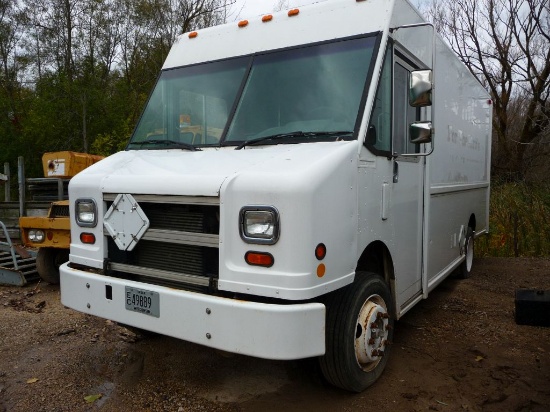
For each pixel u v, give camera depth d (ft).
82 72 60.39
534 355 14.67
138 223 11.28
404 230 14.06
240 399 11.85
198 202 10.27
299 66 13.06
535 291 13.94
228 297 10.36
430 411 11.39
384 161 12.50
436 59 16.39
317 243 9.65
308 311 9.49
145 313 10.94
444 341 15.72
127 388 12.42
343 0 13.37
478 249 32.91
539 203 35.99
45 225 20.56
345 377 11.40
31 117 57.26
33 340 15.48
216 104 13.91
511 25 63.57
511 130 71.77
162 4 66.90
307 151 10.94
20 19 69.31
